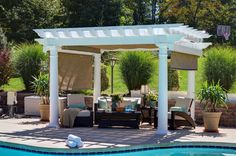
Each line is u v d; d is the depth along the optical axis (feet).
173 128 45.09
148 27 40.34
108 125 46.34
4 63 63.46
